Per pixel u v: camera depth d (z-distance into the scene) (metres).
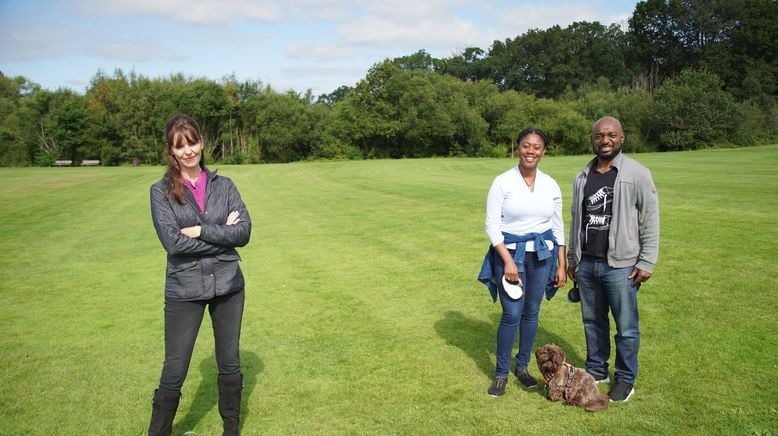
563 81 84.19
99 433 3.75
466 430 3.65
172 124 3.27
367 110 58.50
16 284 7.79
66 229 12.64
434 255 9.16
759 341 4.90
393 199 17.47
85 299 7.02
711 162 29.47
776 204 12.84
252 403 4.12
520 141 4.04
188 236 3.21
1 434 3.72
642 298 6.23
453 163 39.31
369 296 6.88
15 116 53.72
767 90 67.19
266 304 6.65
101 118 53.44
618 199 3.94
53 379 4.61
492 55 93.31
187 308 3.31
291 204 16.94
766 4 71.00
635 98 61.44
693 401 3.91
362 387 4.34
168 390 3.30
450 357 4.91
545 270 4.17
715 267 7.38
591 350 4.37
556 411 3.89
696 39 81.44
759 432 3.45
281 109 56.75
